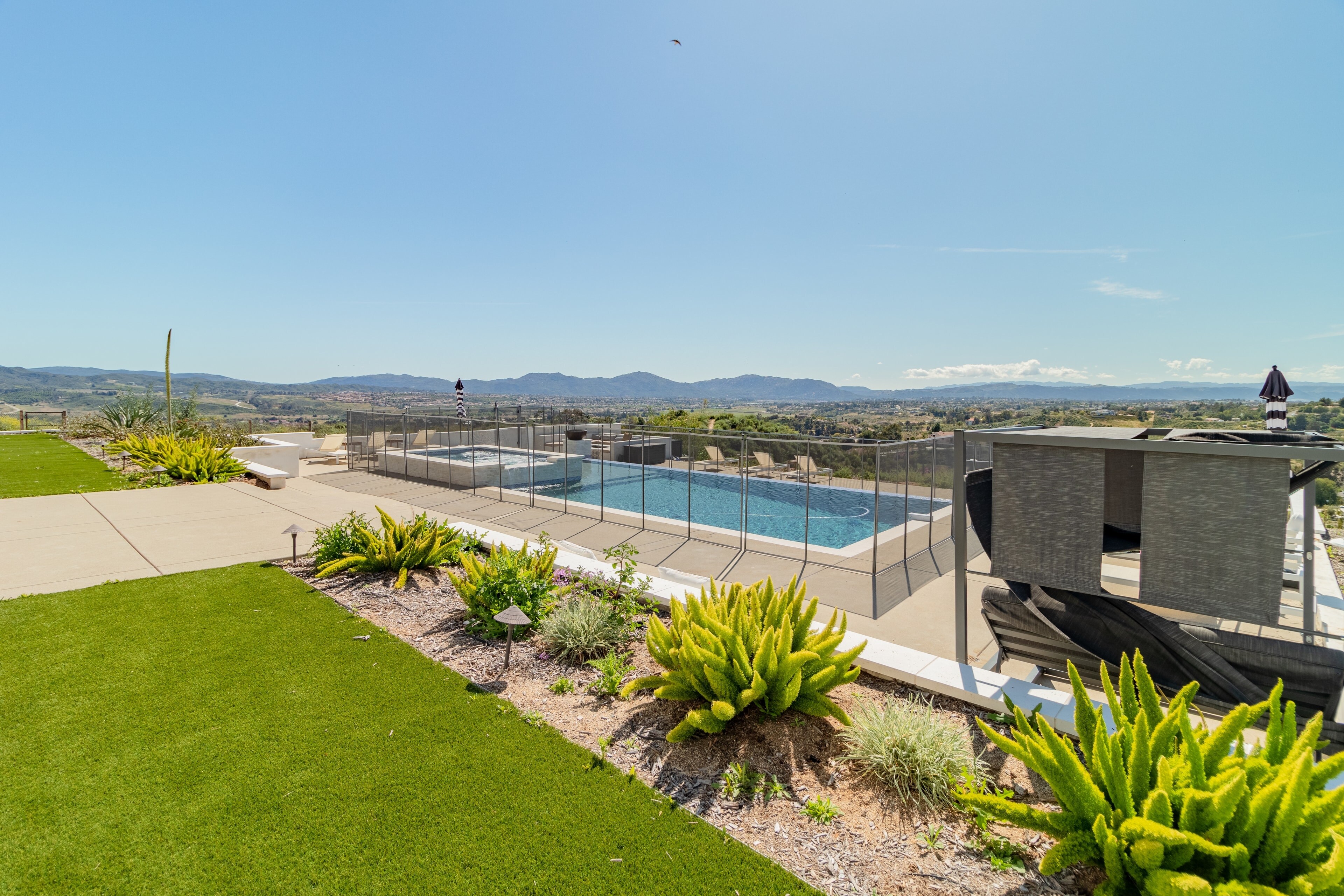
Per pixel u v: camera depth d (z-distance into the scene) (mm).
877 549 8500
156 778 3033
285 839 2615
